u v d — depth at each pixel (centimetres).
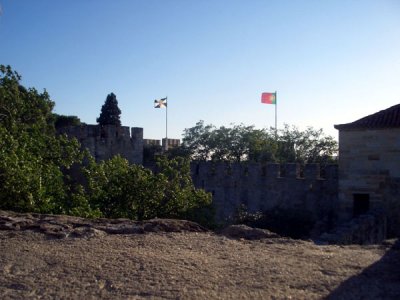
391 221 2523
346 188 2703
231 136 6150
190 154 6094
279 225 3175
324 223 3027
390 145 2559
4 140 1694
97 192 1850
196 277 646
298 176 3356
